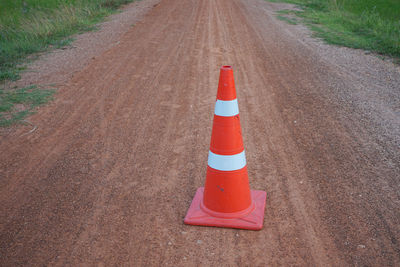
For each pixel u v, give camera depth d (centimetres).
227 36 1009
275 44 927
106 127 473
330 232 282
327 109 524
